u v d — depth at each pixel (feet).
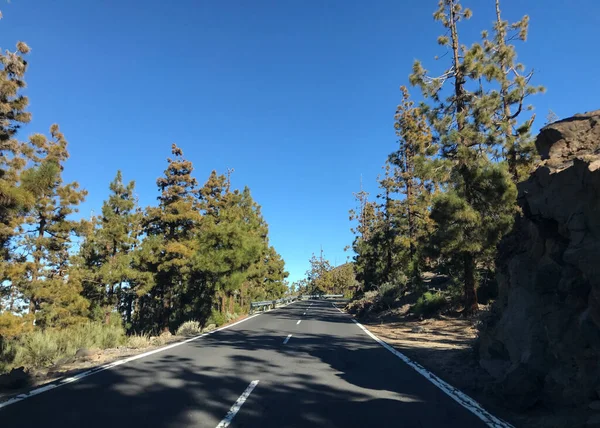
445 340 47.70
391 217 116.57
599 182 16.80
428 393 23.45
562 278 20.54
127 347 42.37
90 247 103.35
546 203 21.15
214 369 29.58
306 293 439.63
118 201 101.30
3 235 64.95
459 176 55.21
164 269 88.99
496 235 52.03
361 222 188.55
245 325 69.10
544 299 22.08
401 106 103.65
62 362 33.12
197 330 60.03
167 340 47.57
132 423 17.44
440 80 59.98
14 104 50.39
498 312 29.07
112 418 18.03
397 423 18.01
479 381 25.13
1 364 40.78
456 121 57.67
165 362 32.14
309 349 40.70
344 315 104.53
